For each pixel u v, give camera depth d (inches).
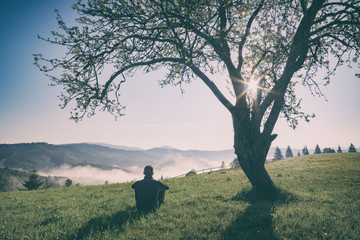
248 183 598.2
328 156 1535.4
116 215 276.4
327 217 242.4
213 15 362.6
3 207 428.8
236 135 389.7
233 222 234.8
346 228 208.1
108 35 368.8
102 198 492.1
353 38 422.0
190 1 346.9
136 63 406.6
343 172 734.5
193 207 315.9
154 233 208.7
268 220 237.9
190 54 366.3
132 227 229.8
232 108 395.9
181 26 375.2
